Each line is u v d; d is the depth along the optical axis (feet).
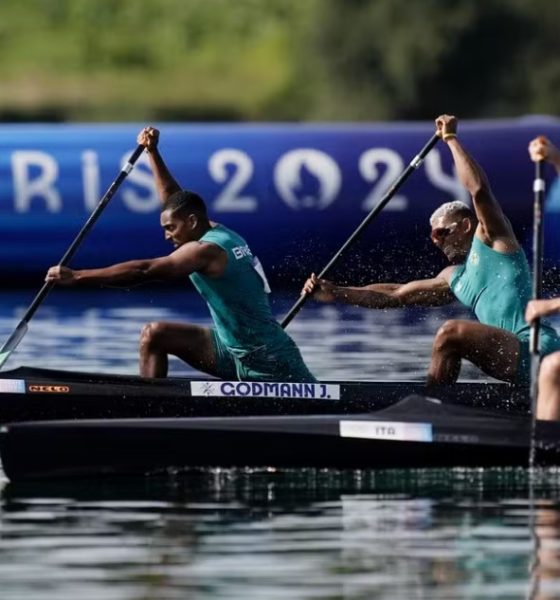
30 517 88.38
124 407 114.32
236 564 77.97
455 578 75.46
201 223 116.37
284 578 75.56
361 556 79.30
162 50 444.96
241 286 116.57
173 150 190.39
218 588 73.97
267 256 190.80
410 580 75.20
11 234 190.08
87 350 154.71
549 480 97.66
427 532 84.12
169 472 99.30
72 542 82.48
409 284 119.55
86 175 189.67
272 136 191.42
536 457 98.73
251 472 99.60
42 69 439.63
